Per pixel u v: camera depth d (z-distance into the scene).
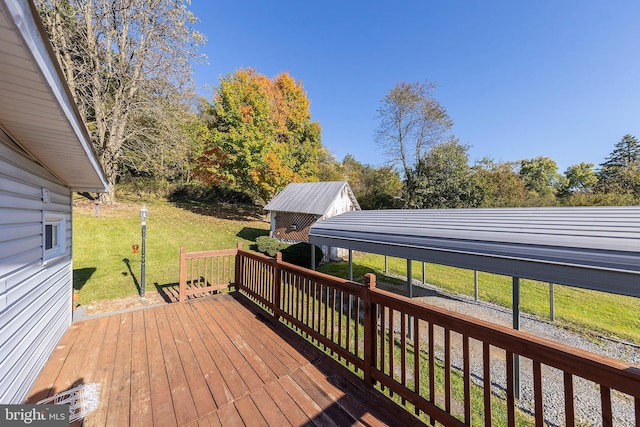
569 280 2.62
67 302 3.69
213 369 2.69
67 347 3.11
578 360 1.25
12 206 2.15
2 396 1.92
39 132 2.10
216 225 13.50
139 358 2.88
